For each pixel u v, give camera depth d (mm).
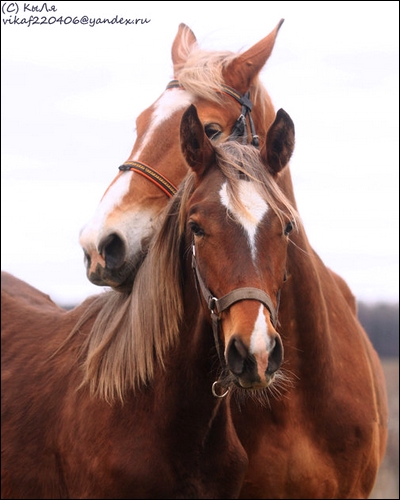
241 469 4801
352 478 5500
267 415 5344
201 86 5652
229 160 4332
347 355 5695
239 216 4129
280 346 4008
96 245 5086
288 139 4477
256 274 4066
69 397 4859
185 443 4578
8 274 6332
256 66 5926
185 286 4598
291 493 5387
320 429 5422
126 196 5277
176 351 4566
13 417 5062
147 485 4520
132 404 4625
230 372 4047
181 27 6645
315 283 5441
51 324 5508
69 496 4762
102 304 5230
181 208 4457
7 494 4957
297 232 5414
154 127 5543
